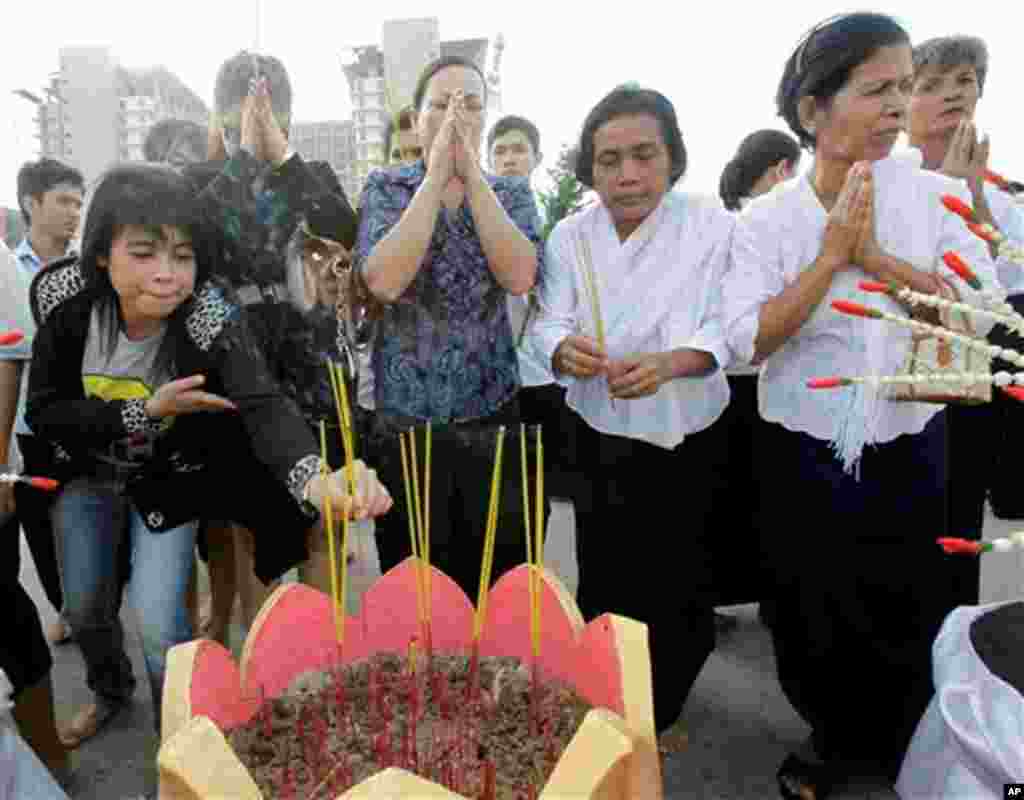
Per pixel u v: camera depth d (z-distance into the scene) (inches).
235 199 77.7
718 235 73.4
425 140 74.9
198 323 65.6
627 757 30.1
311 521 75.8
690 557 76.8
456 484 74.1
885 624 72.4
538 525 44.2
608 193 72.2
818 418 67.8
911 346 61.7
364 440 80.3
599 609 78.9
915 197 66.4
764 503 74.5
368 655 45.9
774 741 86.8
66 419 63.9
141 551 68.7
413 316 74.4
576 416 80.8
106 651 86.8
